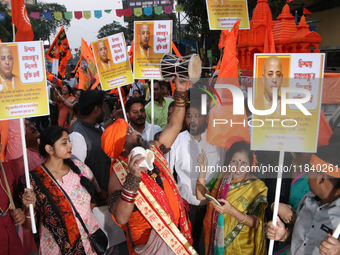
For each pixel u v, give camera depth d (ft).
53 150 7.11
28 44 7.09
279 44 23.18
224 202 6.68
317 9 43.83
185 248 6.25
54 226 7.09
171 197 6.64
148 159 5.43
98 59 10.43
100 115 9.84
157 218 6.13
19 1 9.48
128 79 10.37
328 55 42.24
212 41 53.42
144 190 6.13
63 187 7.24
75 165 7.79
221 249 7.08
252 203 7.00
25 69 7.10
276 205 5.95
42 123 23.27
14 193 7.43
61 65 23.07
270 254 6.17
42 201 7.04
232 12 10.78
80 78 15.24
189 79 6.75
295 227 6.11
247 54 24.70
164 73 7.13
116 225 9.53
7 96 7.02
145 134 12.07
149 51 9.63
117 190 6.21
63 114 20.43
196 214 8.99
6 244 6.93
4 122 8.70
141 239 6.44
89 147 9.31
